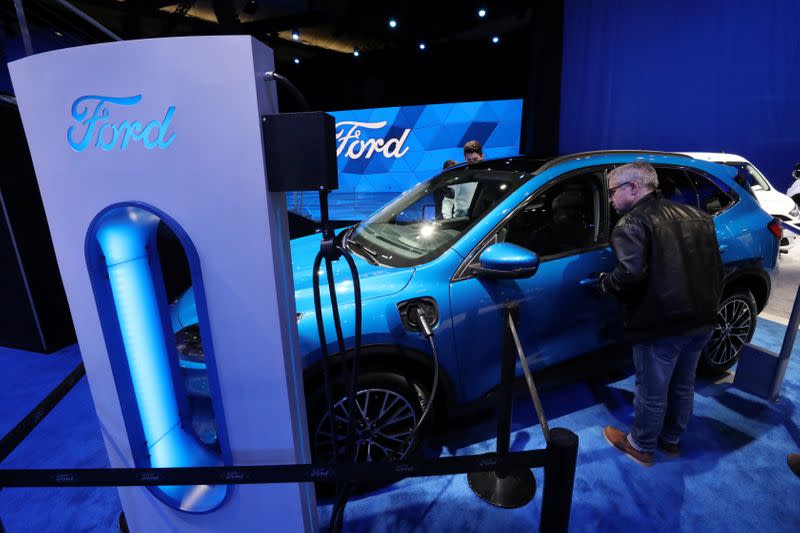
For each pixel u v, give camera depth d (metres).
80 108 1.01
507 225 2.04
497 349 1.98
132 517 1.46
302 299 1.76
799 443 2.20
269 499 1.30
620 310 2.10
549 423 2.37
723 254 2.40
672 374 1.98
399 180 10.77
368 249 2.21
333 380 1.73
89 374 1.28
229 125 0.98
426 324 1.61
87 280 1.16
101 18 8.59
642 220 1.71
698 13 5.35
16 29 5.40
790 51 4.62
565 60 7.42
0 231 3.16
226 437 1.22
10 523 1.83
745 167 5.13
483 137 9.98
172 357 1.40
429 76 10.98
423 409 1.90
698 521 1.77
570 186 2.23
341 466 1.05
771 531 1.73
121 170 1.04
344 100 11.85
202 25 9.43
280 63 11.82
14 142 3.12
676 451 2.12
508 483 1.93
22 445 2.31
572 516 1.80
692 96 5.58
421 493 1.92
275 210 1.07
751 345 2.51
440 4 8.46
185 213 1.04
